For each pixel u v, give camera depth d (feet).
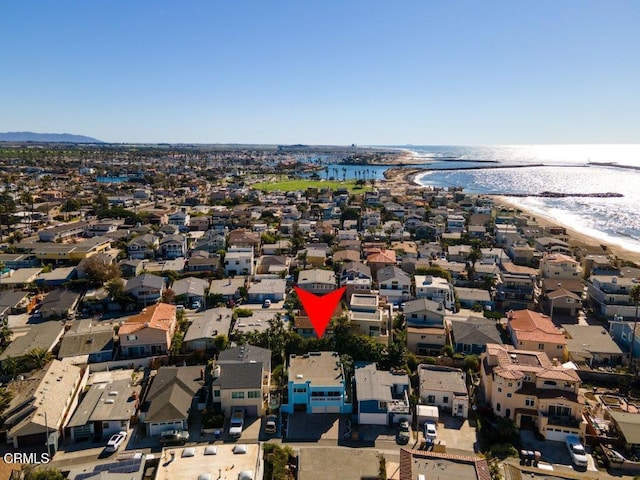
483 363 176.86
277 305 258.57
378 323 204.95
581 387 179.93
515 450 141.59
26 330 227.20
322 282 268.00
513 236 386.93
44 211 516.32
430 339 205.46
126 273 294.25
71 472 129.70
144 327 198.90
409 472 115.96
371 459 133.28
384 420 156.87
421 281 267.39
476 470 117.29
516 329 208.85
